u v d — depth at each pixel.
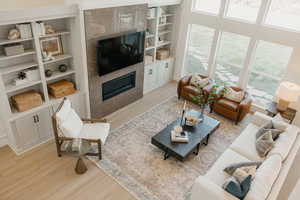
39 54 4.09
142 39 5.65
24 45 4.13
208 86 6.11
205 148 4.84
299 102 5.36
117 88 5.68
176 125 4.78
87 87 4.91
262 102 6.27
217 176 3.52
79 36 4.33
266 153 3.95
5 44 3.83
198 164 4.41
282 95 5.09
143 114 5.82
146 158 4.46
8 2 3.52
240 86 6.36
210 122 4.98
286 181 4.06
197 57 7.10
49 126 4.66
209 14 6.23
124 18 5.04
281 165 3.53
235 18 5.93
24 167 4.09
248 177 2.84
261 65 5.98
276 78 5.81
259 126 4.86
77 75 4.86
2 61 3.96
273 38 5.44
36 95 4.34
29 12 3.53
